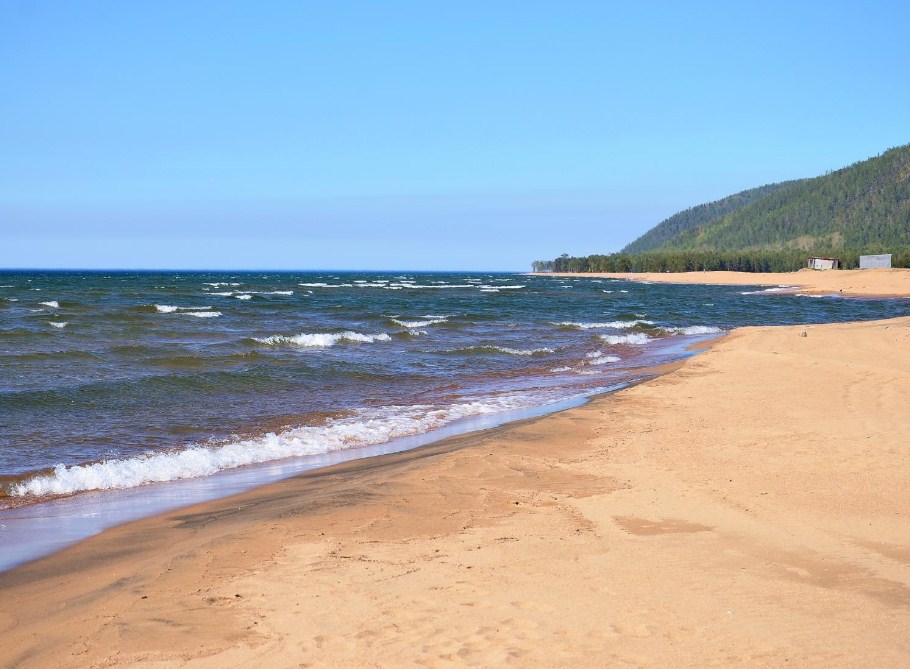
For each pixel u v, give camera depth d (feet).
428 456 35.47
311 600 17.70
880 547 21.01
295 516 24.71
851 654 14.53
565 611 16.72
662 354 84.38
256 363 70.95
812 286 349.41
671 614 16.49
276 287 311.27
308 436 42.32
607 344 96.58
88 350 76.59
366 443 41.14
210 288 281.74
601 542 21.72
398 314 155.22
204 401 52.54
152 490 31.42
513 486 28.53
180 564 20.36
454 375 67.92
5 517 27.25
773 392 50.34
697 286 408.46
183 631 16.22
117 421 45.06
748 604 17.02
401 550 21.22
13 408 47.39
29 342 85.05
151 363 69.62
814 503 25.39
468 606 17.10
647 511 24.94
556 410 50.24
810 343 77.46
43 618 17.49
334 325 121.08
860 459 31.30
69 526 25.99
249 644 15.53
